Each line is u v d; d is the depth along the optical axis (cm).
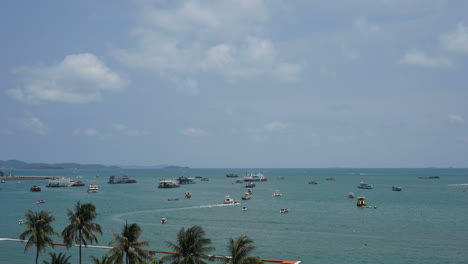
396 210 19200
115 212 18275
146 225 14650
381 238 12306
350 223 15138
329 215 17338
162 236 12569
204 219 16162
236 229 13850
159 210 18975
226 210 19062
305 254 10344
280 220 15900
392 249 10869
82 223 7194
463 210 19088
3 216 17338
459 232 13288
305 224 14912
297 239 12156
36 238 7381
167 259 6047
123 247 6253
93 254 10181
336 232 13288
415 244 11462
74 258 9800
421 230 13650
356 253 10450
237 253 5900
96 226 7312
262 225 14688
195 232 6122
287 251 10644
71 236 7238
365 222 15388
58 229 13700
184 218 16375
